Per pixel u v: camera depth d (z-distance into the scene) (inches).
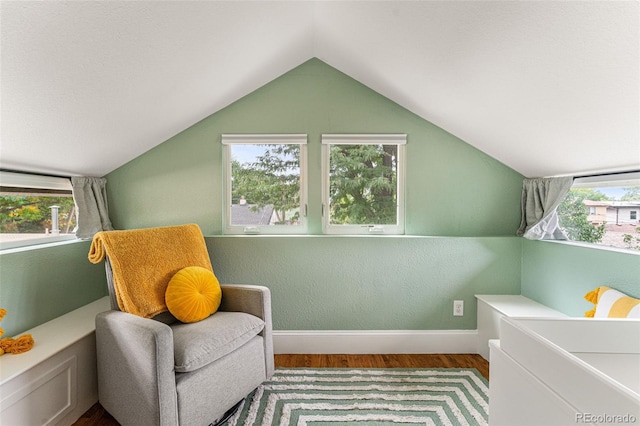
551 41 47.4
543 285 89.7
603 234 78.6
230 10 60.2
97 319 66.7
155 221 99.5
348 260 96.7
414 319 97.8
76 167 84.7
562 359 32.2
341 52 87.4
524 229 98.7
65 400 63.7
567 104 58.2
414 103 93.0
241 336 69.5
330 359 93.6
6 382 51.4
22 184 75.2
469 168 100.3
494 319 88.4
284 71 98.3
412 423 66.6
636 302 60.9
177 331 65.8
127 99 68.1
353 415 68.8
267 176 102.1
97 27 47.9
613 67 45.3
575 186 84.0
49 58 48.4
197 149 99.5
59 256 80.3
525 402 37.5
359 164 102.1
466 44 58.6
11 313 68.1
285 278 96.7
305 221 101.6
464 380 82.1
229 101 97.2
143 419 56.7
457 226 101.3
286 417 68.2
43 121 60.7
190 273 75.5
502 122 76.8
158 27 54.3
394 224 101.6
